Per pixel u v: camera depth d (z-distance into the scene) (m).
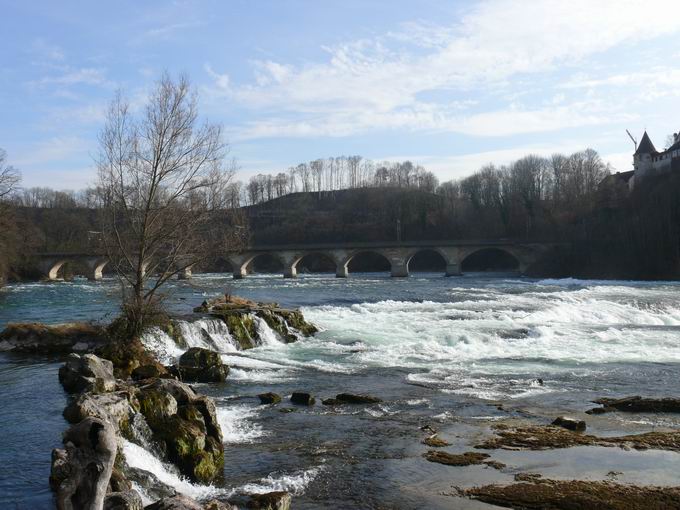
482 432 20.38
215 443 18.06
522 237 146.75
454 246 127.06
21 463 15.64
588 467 17.00
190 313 40.78
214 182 33.81
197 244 33.94
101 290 79.62
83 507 9.41
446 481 16.09
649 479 16.09
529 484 15.77
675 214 106.81
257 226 192.50
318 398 25.11
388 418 22.11
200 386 27.31
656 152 149.38
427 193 183.88
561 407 23.56
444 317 48.25
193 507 12.21
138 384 22.98
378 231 176.75
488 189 176.25
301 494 15.40
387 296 67.94
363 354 34.97
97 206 33.00
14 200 98.81
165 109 31.84
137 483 14.77
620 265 110.06
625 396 25.23
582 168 165.12
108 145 31.95
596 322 47.81
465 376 29.12
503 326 43.47
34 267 111.44
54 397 22.47
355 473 16.75
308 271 165.50
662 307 54.78
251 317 39.50
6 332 34.06
